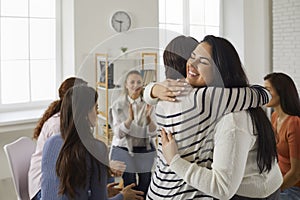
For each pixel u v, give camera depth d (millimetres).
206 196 1095
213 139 1090
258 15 5602
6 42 3775
